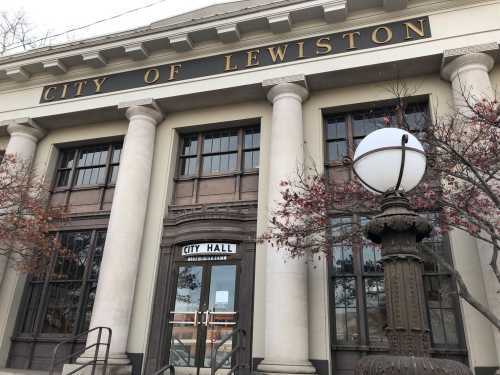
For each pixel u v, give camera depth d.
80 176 13.66
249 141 12.21
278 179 10.02
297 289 9.08
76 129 13.86
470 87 9.03
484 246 8.44
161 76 12.62
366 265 9.80
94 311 10.34
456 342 8.66
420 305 3.50
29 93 14.03
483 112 7.34
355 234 8.17
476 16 10.40
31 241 10.45
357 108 11.27
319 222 8.02
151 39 12.60
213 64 12.20
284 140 10.45
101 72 13.42
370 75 10.95
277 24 11.54
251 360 9.44
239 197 11.52
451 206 7.01
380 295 9.46
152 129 12.41
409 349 3.34
